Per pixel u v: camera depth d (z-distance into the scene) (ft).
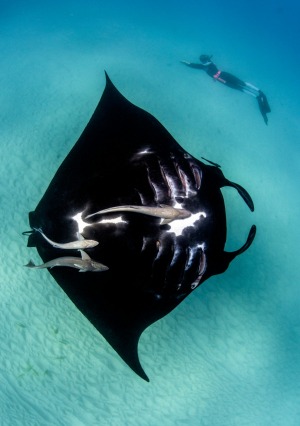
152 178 9.64
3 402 15.62
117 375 19.54
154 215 8.75
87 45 49.01
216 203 9.88
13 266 21.04
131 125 10.88
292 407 21.89
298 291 27.71
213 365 21.94
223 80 45.47
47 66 41.37
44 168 26.96
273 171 36.06
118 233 9.53
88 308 10.58
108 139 10.65
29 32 52.39
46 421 16.06
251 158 36.19
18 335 18.79
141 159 9.95
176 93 40.98
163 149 10.08
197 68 47.37
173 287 9.82
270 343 24.35
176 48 57.31
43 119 31.71
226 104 43.11
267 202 32.32
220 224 9.84
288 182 35.70
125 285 9.99
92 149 10.50
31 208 24.04
